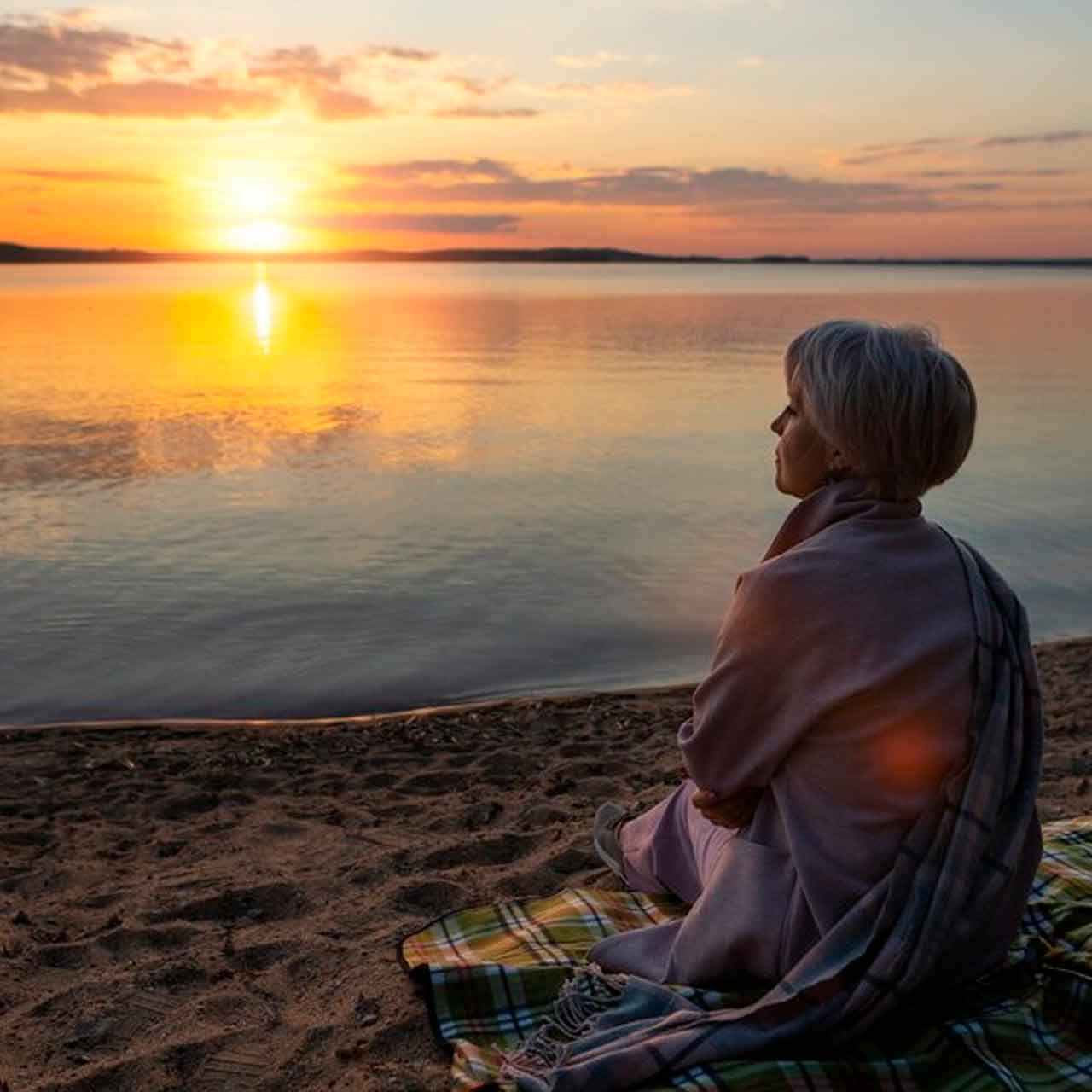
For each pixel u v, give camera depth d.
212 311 93.56
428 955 3.32
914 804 2.52
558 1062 2.56
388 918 3.91
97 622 10.66
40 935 3.93
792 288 181.88
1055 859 3.69
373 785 6.09
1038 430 23.27
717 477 18.42
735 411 27.33
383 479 18.22
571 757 6.43
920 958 2.46
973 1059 2.53
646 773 5.92
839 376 2.54
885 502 2.60
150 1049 3.08
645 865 3.53
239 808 5.66
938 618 2.52
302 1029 3.14
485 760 6.40
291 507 15.99
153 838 5.20
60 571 12.51
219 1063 3.01
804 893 2.60
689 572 12.43
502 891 4.10
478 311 97.31
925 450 2.54
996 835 2.55
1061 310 89.81
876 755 2.51
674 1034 2.52
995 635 2.55
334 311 97.38
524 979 3.03
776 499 16.52
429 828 5.14
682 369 39.47
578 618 10.76
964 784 2.49
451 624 10.60
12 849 5.10
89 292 146.25
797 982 2.51
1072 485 17.42
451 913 3.55
